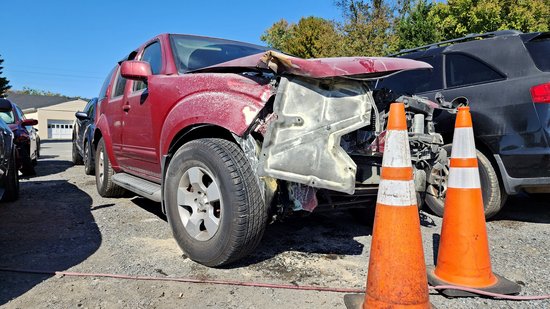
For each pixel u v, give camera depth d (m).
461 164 2.68
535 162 3.64
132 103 4.21
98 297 2.45
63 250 3.29
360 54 18.98
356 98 2.65
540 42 3.89
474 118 4.06
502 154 3.86
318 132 2.51
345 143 2.83
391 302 2.08
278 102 2.51
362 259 3.14
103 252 3.25
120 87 4.96
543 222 4.34
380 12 19.86
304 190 2.60
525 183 3.75
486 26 15.18
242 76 2.90
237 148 2.79
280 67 2.52
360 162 2.97
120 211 4.70
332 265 3.01
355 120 2.60
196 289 2.57
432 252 3.32
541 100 3.61
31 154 8.21
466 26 15.65
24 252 3.24
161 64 3.89
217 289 2.57
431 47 4.92
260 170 2.47
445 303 2.44
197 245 2.92
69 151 18.73
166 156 3.31
